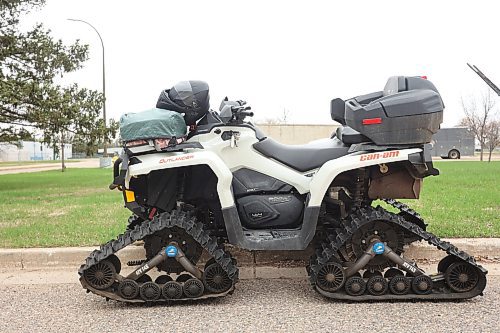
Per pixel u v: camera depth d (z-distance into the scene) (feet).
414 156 17.38
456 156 148.05
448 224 25.70
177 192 18.76
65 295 18.44
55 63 65.16
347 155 17.81
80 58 67.72
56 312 16.62
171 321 15.61
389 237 17.54
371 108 17.54
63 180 70.38
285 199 18.75
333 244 17.04
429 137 17.58
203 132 18.83
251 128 19.02
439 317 15.55
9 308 17.10
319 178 17.52
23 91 56.90
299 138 55.16
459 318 15.44
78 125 62.49
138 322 15.57
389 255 17.07
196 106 18.47
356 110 17.74
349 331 14.53
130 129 17.52
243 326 15.07
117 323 15.52
